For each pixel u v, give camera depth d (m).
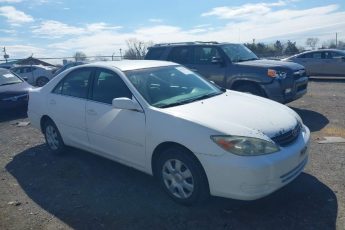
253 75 7.87
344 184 4.23
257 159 3.38
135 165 4.38
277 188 3.53
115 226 3.60
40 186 4.71
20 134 7.65
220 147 3.46
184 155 3.74
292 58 17.75
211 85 5.20
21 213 3.98
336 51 16.73
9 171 5.37
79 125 5.11
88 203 4.12
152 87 4.53
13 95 9.62
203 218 3.65
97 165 5.33
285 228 3.39
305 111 8.71
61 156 5.86
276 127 3.70
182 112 3.93
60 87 5.65
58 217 3.85
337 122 7.32
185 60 9.19
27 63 28.19
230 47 8.85
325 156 5.20
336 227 3.35
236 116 3.82
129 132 4.27
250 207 3.81
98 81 4.95
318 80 17.06
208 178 3.58
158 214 3.78
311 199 3.90
